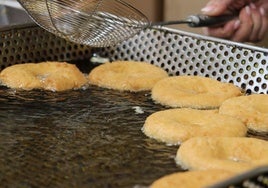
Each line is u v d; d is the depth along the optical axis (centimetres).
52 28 85
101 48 101
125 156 72
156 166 70
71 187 66
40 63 94
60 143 74
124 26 86
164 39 95
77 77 90
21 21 96
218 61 91
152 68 93
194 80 88
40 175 68
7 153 72
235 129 76
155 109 83
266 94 85
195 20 93
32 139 75
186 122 78
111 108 83
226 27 98
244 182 56
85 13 83
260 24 100
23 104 84
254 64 87
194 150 70
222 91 86
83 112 82
